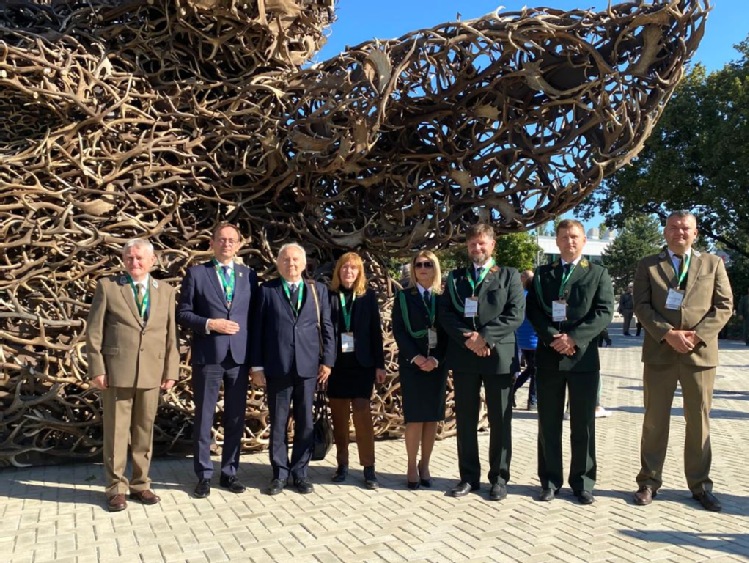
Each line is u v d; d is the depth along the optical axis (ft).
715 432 22.43
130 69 19.15
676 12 15.46
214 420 18.76
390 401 20.06
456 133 18.45
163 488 15.79
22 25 19.76
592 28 16.34
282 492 15.56
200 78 19.48
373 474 16.14
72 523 13.34
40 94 16.75
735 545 12.17
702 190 67.51
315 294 16.14
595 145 17.04
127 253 14.78
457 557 11.61
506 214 18.49
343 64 18.29
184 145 18.60
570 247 15.03
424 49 17.20
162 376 15.17
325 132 18.54
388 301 20.25
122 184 18.03
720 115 67.92
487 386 15.28
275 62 20.22
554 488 15.24
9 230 16.84
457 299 15.46
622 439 21.47
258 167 18.83
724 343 69.97
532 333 27.07
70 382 16.61
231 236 15.85
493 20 16.75
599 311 14.82
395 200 19.66
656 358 14.84
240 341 15.57
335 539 12.50
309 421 15.90
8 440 16.60
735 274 79.20
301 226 19.98
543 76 17.38
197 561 11.45
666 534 12.76
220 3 18.12
